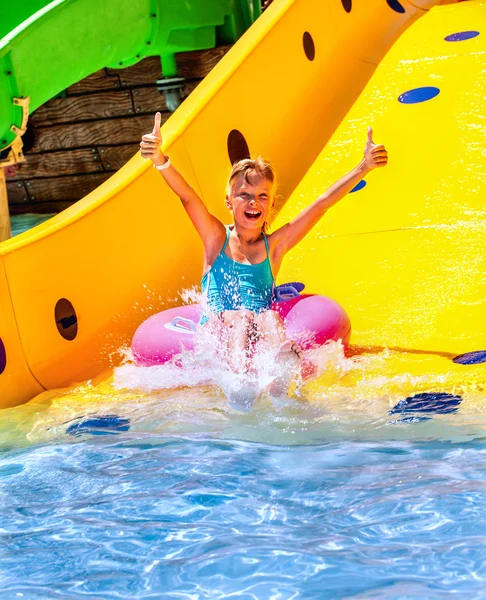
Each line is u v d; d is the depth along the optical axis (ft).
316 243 32.78
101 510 17.39
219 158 34.37
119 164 58.18
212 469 19.19
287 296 27.45
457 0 54.03
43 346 26.89
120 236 29.73
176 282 31.12
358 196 34.94
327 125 40.93
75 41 39.83
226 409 23.30
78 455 20.94
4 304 25.93
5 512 17.63
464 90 40.40
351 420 21.74
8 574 14.69
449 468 18.17
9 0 50.39
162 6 49.19
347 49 45.37
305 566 14.26
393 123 39.29
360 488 17.46
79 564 14.97
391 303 28.53
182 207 32.14
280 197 36.70
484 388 22.80
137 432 22.33
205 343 24.93
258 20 40.32
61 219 28.27
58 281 27.58
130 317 29.60
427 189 34.32
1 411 25.14
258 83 37.96
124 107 57.21
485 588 13.11
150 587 13.98
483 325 26.37
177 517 16.79
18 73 35.94
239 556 14.80
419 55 44.55
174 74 54.85
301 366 23.98
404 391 23.18
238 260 25.95
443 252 30.58
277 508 16.88
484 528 15.20
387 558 14.34
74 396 25.80
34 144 59.36
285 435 21.15
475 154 35.73
